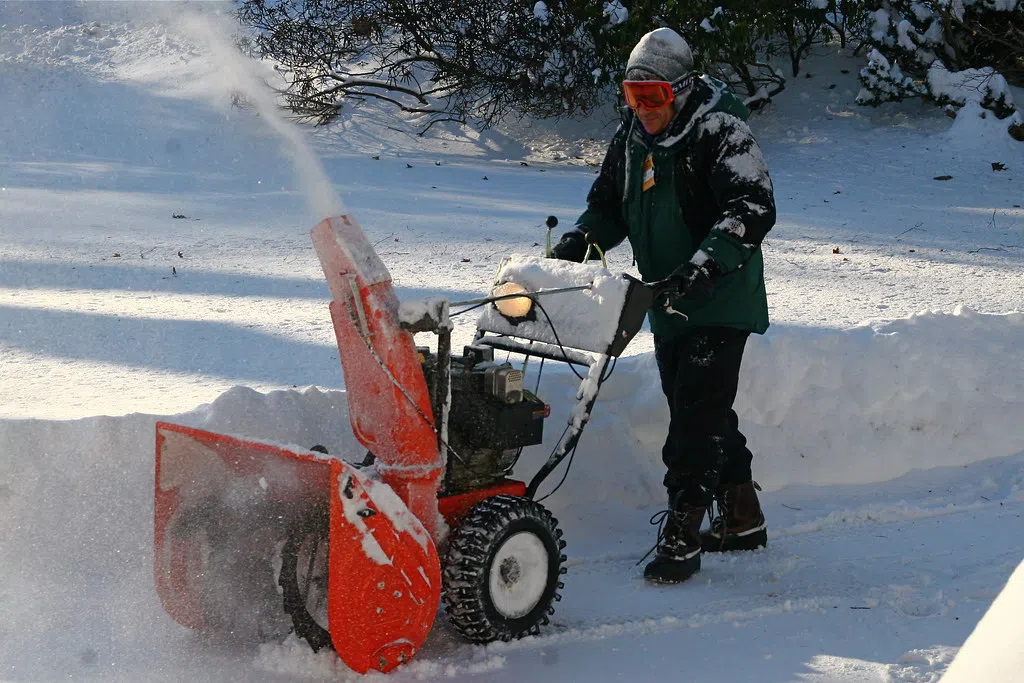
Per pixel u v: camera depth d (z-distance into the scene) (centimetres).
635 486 833
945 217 2186
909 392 948
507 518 569
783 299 1366
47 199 2191
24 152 2995
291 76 3488
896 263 1675
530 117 3428
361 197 2292
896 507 830
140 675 533
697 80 667
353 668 527
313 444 735
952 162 2842
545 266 644
